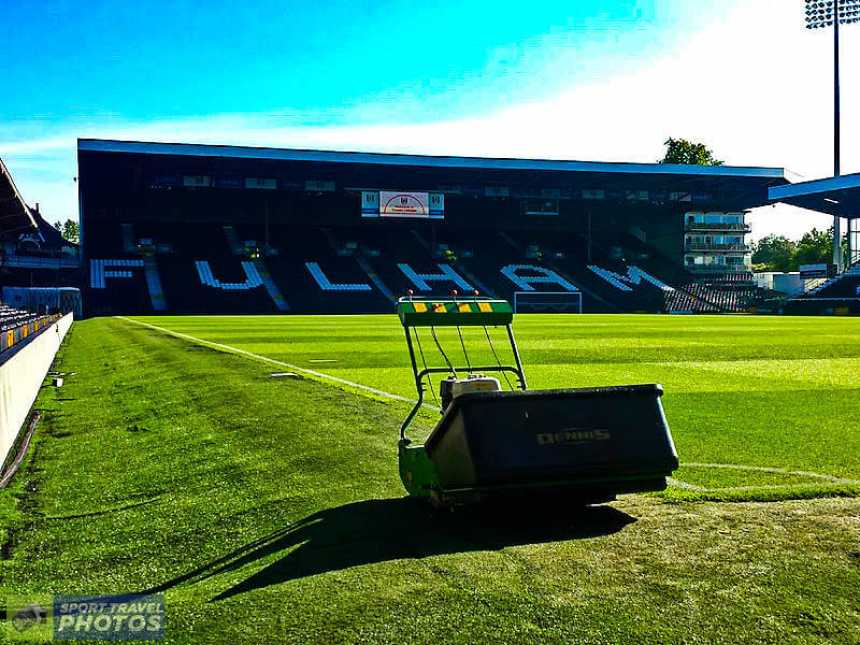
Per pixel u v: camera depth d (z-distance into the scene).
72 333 41.66
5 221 26.67
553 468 5.82
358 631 4.24
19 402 13.34
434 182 88.62
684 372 18.39
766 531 5.79
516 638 4.09
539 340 30.19
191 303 74.31
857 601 4.46
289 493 7.74
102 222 88.94
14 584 6.07
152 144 71.25
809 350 25.05
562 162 81.19
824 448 9.26
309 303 76.69
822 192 80.25
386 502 7.12
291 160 75.31
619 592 4.64
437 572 5.08
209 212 87.94
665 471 6.09
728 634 4.09
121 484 9.26
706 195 95.88
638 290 88.44
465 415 5.88
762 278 106.69
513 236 101.19
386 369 19.41
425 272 87.44
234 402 13.80
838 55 80.81
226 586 5.18
